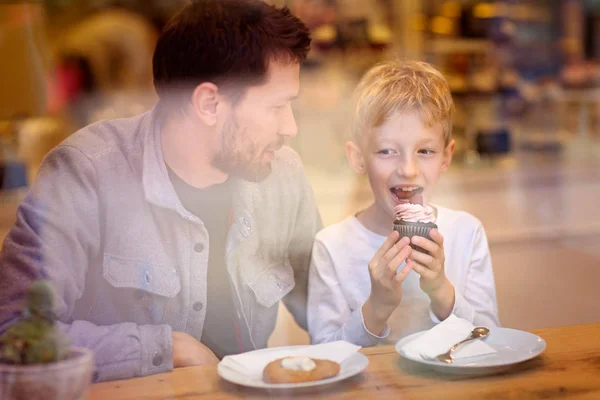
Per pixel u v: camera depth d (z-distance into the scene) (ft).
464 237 5.32
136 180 4.64
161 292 4.61
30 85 10.19
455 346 3.70
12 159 10.14
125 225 4.59
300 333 6.46
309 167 11.39
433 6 16.92
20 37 10.14
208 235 4.75
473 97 17.13
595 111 18.72
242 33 4.43
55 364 2.83
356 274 5.23
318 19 13.51
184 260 4.68
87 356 2.95
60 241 4.30
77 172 4.51
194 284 4.71
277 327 6.51
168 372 3.66
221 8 4.47
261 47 4.45
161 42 4.58
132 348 3.87
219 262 4.88
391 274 4.35
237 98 4.56
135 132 4.80
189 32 4.46
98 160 4.60
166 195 4.62
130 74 10.24
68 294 4.26
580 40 19.35
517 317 9.07
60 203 4.38
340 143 11.87
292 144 11.65
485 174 15.76
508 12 18.03
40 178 4.45
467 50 17.24
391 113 4.93
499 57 17.71
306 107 11.91
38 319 2.94
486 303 5.21
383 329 4.60
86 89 10.13
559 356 3.70
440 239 4.36
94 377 3.75
